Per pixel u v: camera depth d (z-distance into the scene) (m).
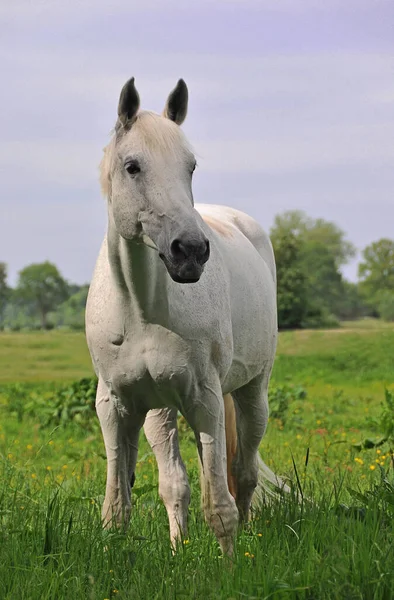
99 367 7.07
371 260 161.75
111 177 6.42
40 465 12.65
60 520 6.84
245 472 8.53
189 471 10.20
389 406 15.98
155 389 6.89
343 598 5.20
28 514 7.20
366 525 6.58
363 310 158.00
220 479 6.88
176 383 6.78
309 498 7.74
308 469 11.30
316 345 48.78
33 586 5.59
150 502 8.65
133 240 6.27
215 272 7.12
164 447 7.47
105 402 7.11
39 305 190.12
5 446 14.52
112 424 7.11
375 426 16.97
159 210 5.96
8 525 6.89
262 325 8.12
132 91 6.27
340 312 149.38
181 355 6.73
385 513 6.95
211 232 7.55
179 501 7.26
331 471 10.73
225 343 7.07
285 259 101.00
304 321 96.19
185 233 5.78
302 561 5.98
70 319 160.38
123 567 6.08
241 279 7.81
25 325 164.00
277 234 121.38
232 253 7.90
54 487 9.62
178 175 6.07
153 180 6.04
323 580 5.42
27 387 29.50
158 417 7.52
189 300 6.74
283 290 96.69
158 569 6.03
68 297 189.50
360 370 39.78
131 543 6.52
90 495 8.93
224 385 7.76
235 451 8.59
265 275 8.50
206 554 6.45
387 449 13.18
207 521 7.04
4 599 5.48
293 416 18.73
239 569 5.75
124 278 6.57
